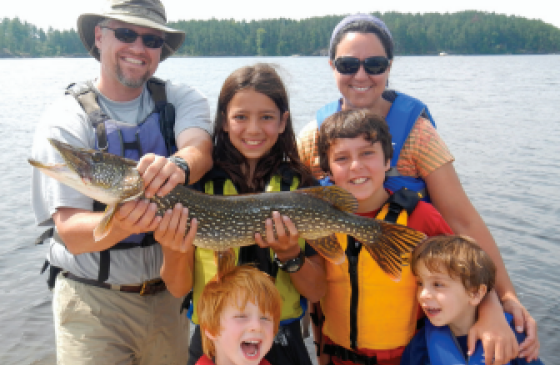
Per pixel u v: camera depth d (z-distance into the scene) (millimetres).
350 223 1038
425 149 1207
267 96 1084
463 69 20766
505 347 961
